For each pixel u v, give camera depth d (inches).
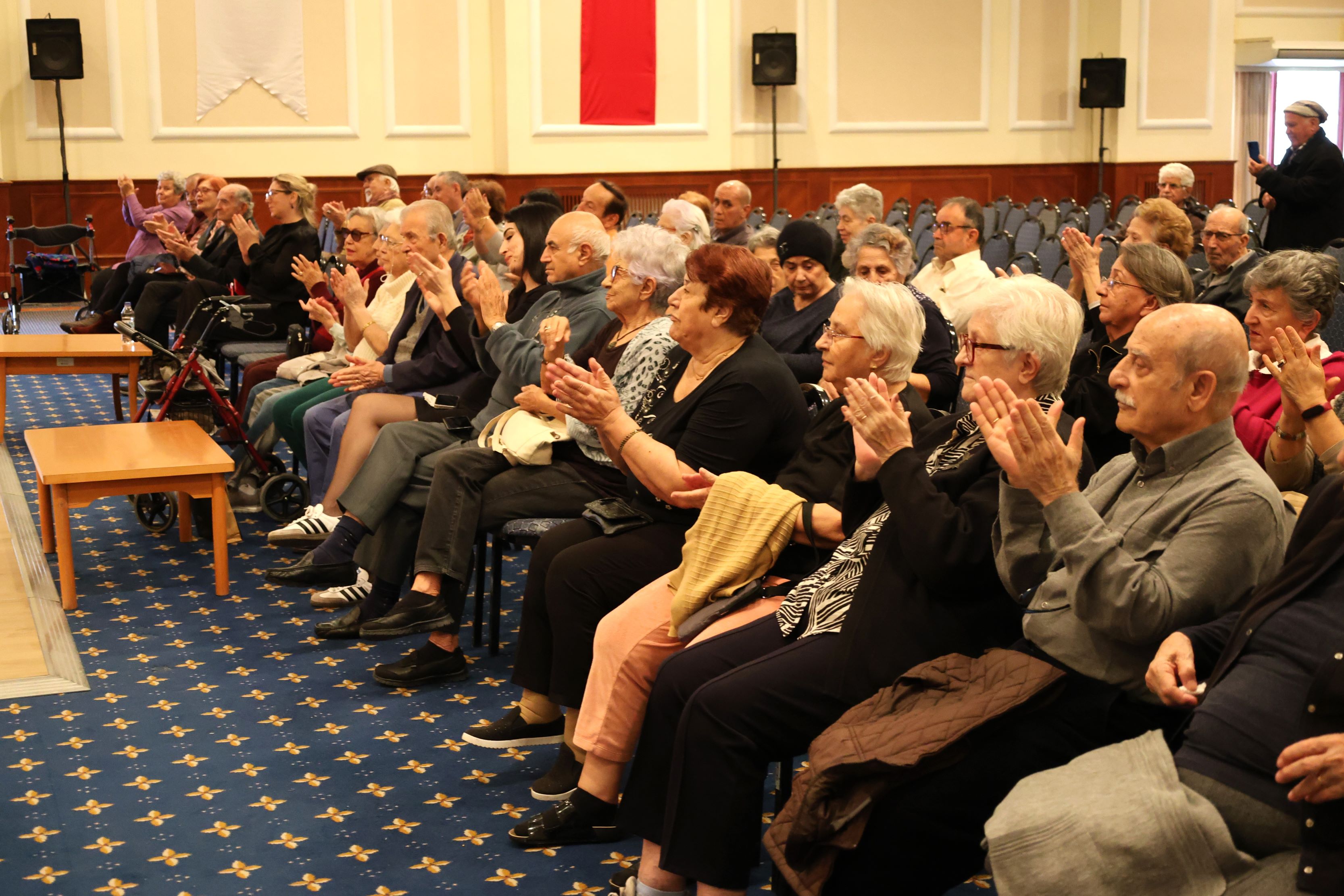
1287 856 60.4
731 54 465.1
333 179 434.6
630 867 93.0
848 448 96.6
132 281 298.4
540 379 132.6
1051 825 62.3
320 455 171.2
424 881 92.5
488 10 443.5
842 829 71.3
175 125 417.7
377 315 184.9
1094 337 133.0
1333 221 275.7
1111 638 71.2
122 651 139.9
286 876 92.9
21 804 104.0
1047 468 69.2
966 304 111.4
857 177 489.7
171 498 185.0
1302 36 519.2
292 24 423.2
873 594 81.0
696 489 99.4
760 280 104.1
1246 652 65.2
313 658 138.7
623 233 125.3
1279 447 101.2
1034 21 500.4
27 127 406.0
